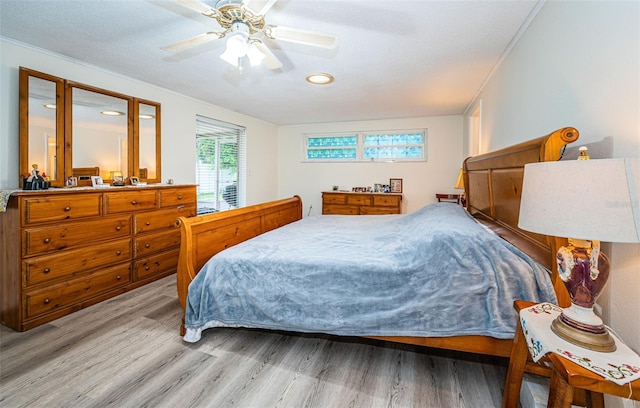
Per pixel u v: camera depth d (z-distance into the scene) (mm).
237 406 1400
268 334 2068
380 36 2137
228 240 2402
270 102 4074
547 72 1678
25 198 2053
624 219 790
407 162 5066
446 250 1553
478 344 1503
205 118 4125
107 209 2588
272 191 5781
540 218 941
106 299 2600
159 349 1867
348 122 5422
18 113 2295
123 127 3020
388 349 1888
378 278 1629
